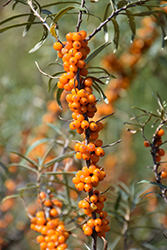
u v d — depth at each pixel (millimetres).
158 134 563
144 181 543
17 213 1208
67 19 1062
